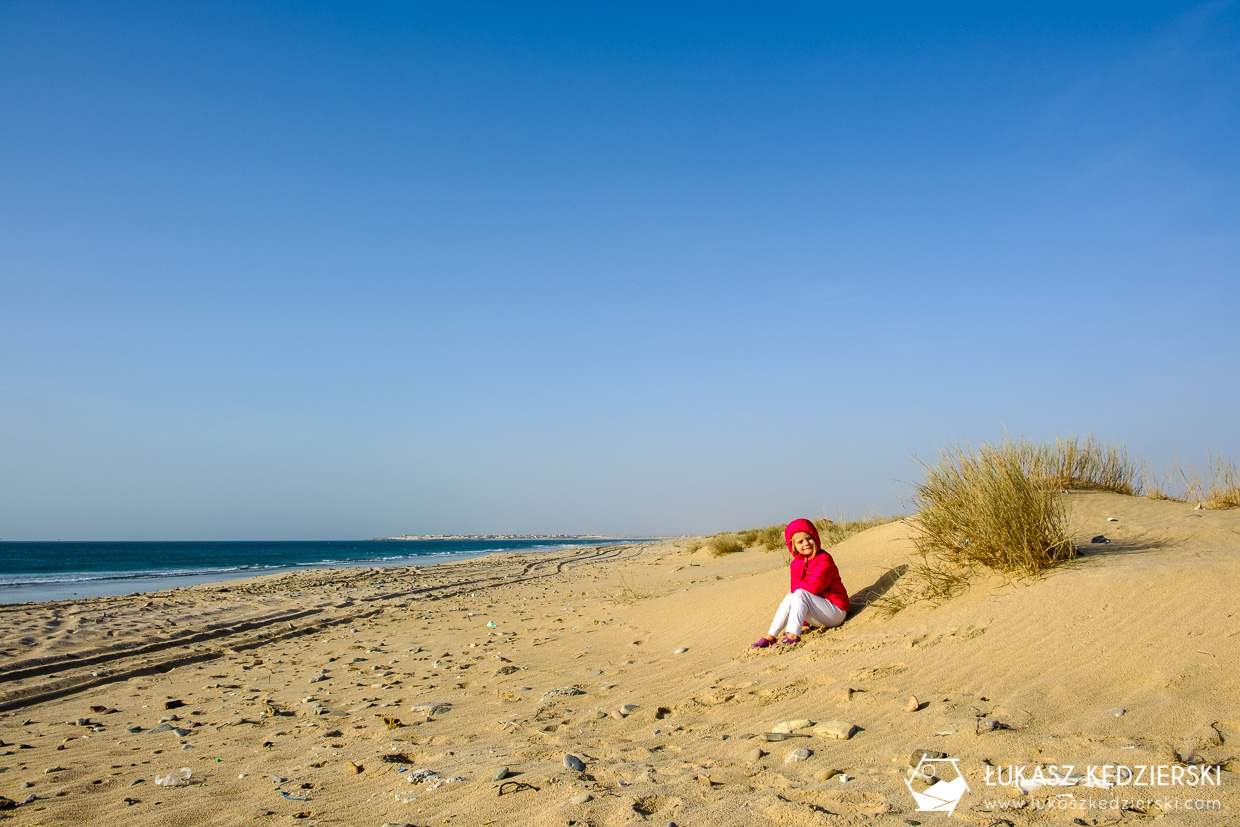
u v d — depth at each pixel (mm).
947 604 6188
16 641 10586
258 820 3695
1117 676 4262
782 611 6742
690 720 5070
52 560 58312
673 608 10078
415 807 3713
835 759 3797
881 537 9719
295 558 62906
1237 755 3193
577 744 4711
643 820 3162
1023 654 4852
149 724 6355
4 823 3809
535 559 43219
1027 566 6156
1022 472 6801
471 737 5227
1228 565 5258
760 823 3053
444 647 10148
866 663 5426
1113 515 8438
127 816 3869
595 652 8445
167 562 54688
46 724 6441
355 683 7859
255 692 7633
